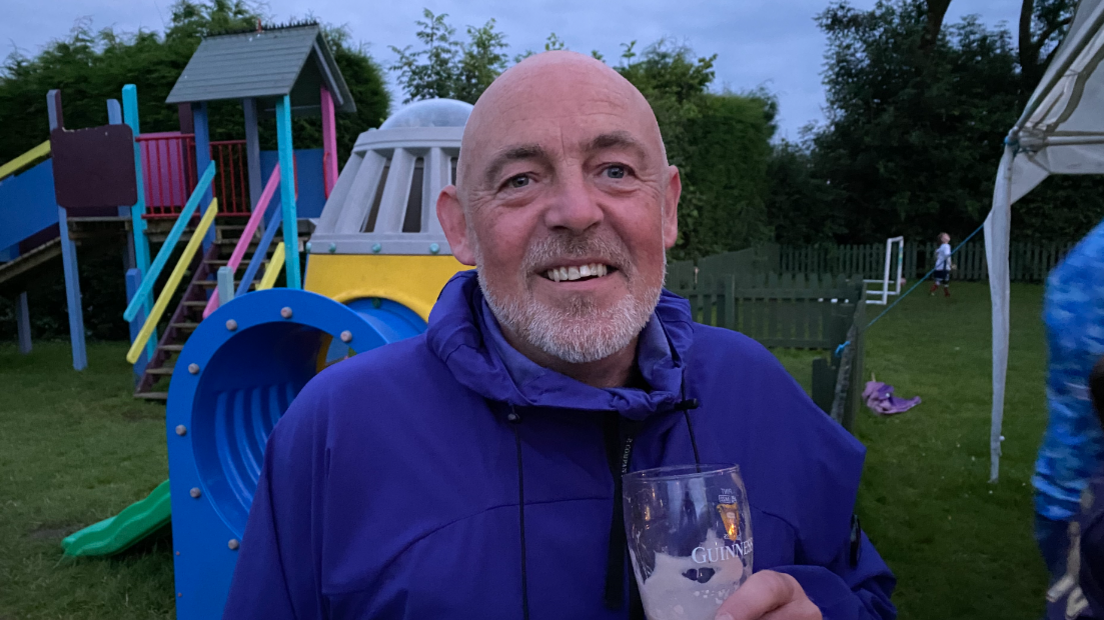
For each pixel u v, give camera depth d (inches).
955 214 850.1
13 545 166.4
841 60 895.7
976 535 161.2
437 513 41.4
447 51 446.3
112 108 329.4
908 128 840.9
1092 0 135.3
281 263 290.7
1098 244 61.7
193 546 115.7
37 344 491.8
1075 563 59.8
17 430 267.0
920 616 129.2
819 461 49.9
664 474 38.7
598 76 43.9
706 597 34.9
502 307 43.8
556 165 42.3
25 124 455.5
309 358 132.7
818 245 859.4
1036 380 315.0
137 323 337.7
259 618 45.6
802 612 36.4
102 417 287.6
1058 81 150.9
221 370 114.1
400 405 44.3
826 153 886.4
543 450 42.5
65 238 368.5
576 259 42.2
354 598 41.8
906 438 232.4
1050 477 62.3
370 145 154.5
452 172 149.6
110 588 144.1
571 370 46.6
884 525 166.2
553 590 40.3
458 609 39.6
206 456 116.4
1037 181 194.2
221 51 321.1
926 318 538.0
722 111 593.3
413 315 140.3
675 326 49.5
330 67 339.3
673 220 52.3
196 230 315.6
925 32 874.8
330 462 43.3
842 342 244.7
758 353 51.8
